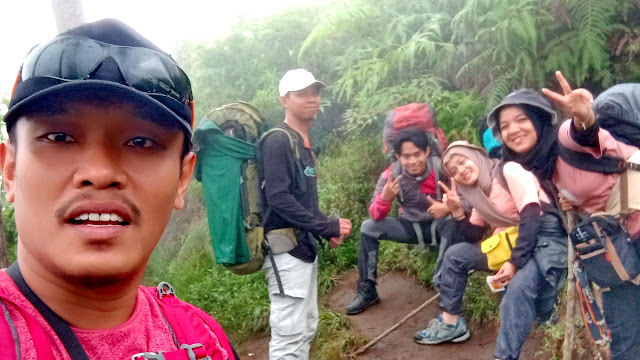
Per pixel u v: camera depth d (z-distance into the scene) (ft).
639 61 12.34
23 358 2.06
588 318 7.89
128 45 2.38
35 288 2.29
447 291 10.89
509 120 7.68
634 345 7.33
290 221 8.96
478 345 10.90
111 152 2.19
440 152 11.84
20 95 2.15
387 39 17.84
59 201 2.13
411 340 11.64
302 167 9.34
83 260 2.12
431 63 16.22
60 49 2.16
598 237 7.03
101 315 2.39
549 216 8.62
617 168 6.94
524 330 8.61
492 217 9.34
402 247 14.57
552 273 8.49
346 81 17.29
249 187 9.19
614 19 12.76
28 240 2.18
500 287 9.11
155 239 2.37
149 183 2.28
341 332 12.27
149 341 2.57
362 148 16.96
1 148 2.38
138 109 2.18
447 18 16.55
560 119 11.15
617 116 6.98
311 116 9.71
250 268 9.23
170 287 3.05
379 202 12.24
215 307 14.64
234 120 9.30
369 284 13.10
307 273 9.41
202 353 2.61
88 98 2.08
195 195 19.92
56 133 2.12
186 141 2.55
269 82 20.85
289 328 9.35
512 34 13.29
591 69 12.71
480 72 14.85
